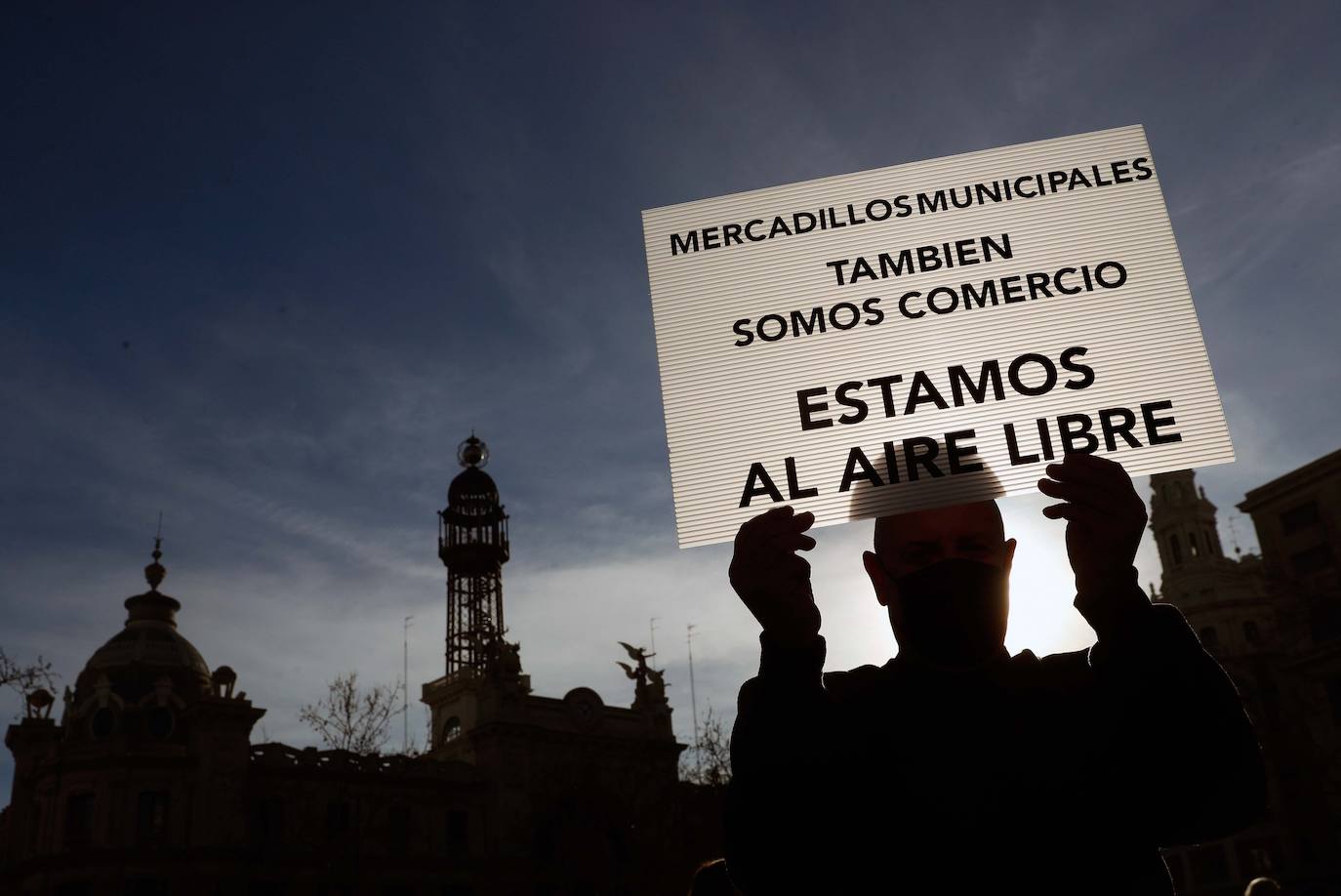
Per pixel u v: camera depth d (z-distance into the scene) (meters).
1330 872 56.53
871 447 3.32
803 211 3.61
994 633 2.67
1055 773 2.53
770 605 2.46
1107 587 2.56
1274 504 65.81
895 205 3.61
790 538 2.47
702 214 3.62
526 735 69.44
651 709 76.88
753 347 3.47
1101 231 3.55
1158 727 2.51
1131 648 2.52
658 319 3.53
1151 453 3.29
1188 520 87.31
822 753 2.43
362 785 64.06
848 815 2.52
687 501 3.32
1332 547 62.66
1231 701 2.53
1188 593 84.25
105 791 58.38
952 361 3.41
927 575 2.70
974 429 3.32
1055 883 2.49
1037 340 3.43
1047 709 2.61
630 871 61.25
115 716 64.62
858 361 3.43
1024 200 3.60
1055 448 3.30
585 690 73.88
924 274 3.52
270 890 58.88
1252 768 2.50
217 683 63.47
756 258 3.56
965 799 2.51
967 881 2.48
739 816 2.48
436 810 66.00
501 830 66.25
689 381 3.45
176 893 56.16
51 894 55.59
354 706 56.09
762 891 2.51
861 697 2.69
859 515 3.25
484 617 99.94
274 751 62.81
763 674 2.51
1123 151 3.63
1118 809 2.53
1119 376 3.38
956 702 2.63
